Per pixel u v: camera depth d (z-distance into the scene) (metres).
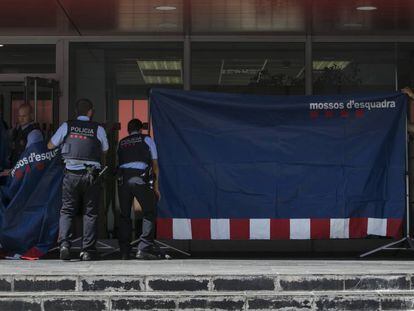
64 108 10.62
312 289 7.07
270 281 7.06
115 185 9.98
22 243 8.83
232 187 9.09
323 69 10.67
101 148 8.73
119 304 6.82
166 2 8.84
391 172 9.05
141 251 8.73
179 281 7.05
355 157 9.06
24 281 7.04
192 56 10.69
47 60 10.70
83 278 7.05
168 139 9.12
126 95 10.70
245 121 9.13
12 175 8.87
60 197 8.93
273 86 10.69
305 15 9.50
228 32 10.52
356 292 6.98
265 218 9.07
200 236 9.07
